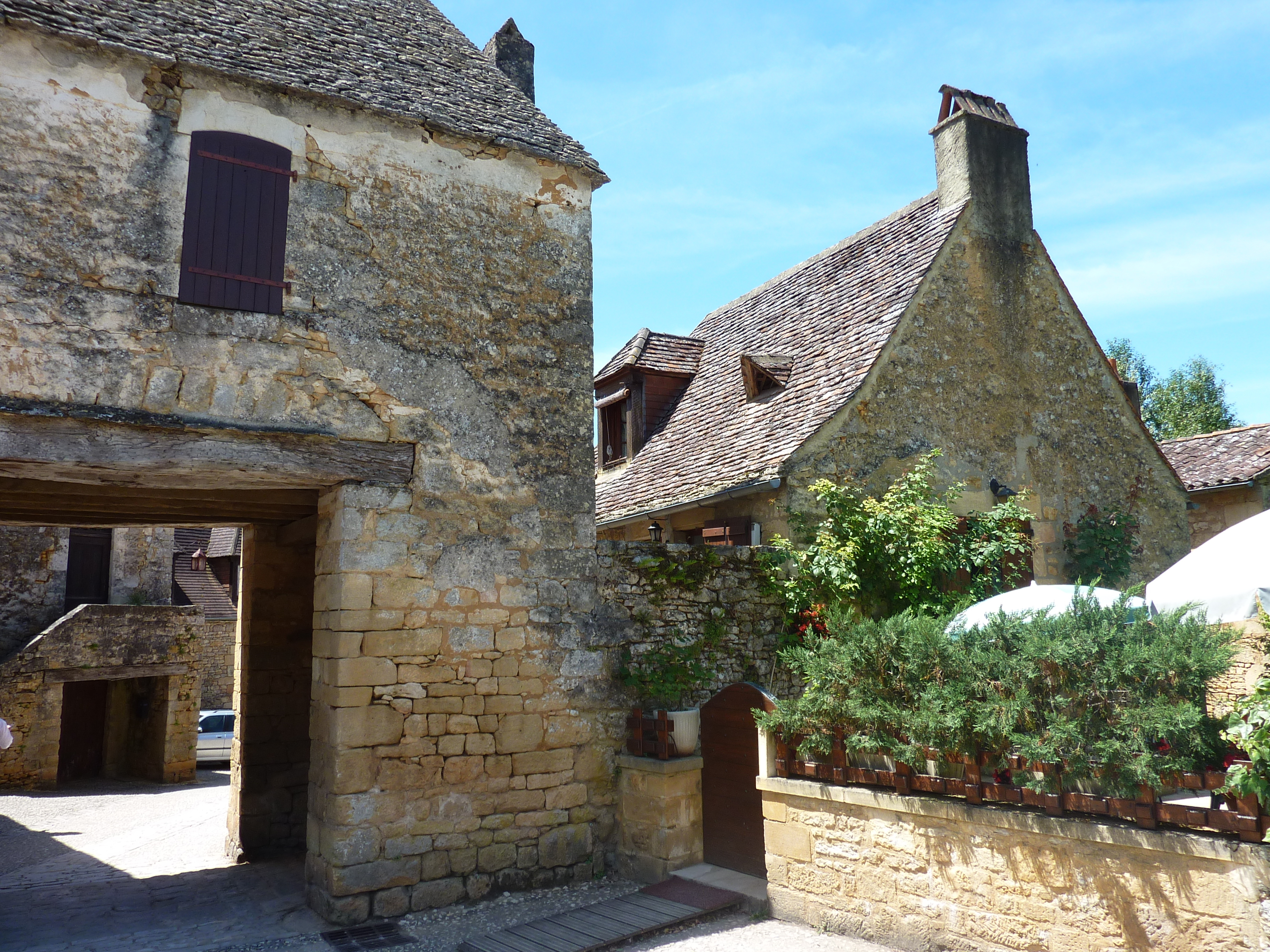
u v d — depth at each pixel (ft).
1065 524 37.22
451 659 23.81
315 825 22.90
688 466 37.17
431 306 24.88
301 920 21.94
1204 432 93.97
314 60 24.89
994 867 16.94
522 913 22.44
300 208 23.26
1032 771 16.80
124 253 20.92
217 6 24.79
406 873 22.45
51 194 20.31
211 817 38.81
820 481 30.71
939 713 17.83
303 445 22.57
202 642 55.26
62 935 20.99
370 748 22.36
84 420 20.10
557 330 27.04
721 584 29.09
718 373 43.75
